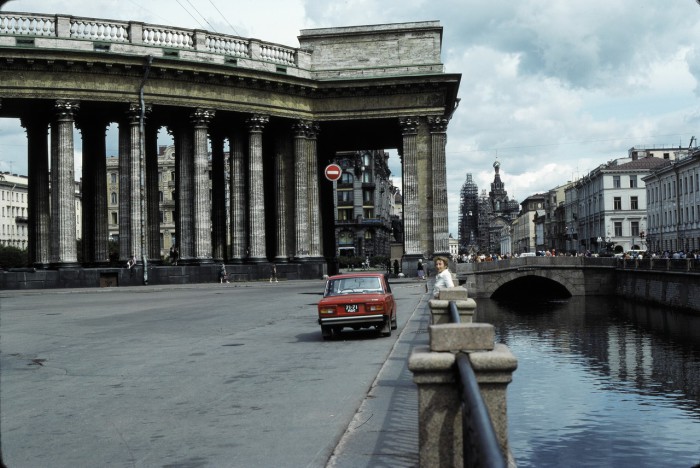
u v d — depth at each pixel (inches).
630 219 5162.4
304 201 2353.6
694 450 740.7
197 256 2182.6
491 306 2997.0
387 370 548.7
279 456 319.0
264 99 2262.6
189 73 2122.3
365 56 2377.0
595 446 751.1
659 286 2632.9
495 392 192.5
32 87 1957.4
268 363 612.1
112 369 588.1
